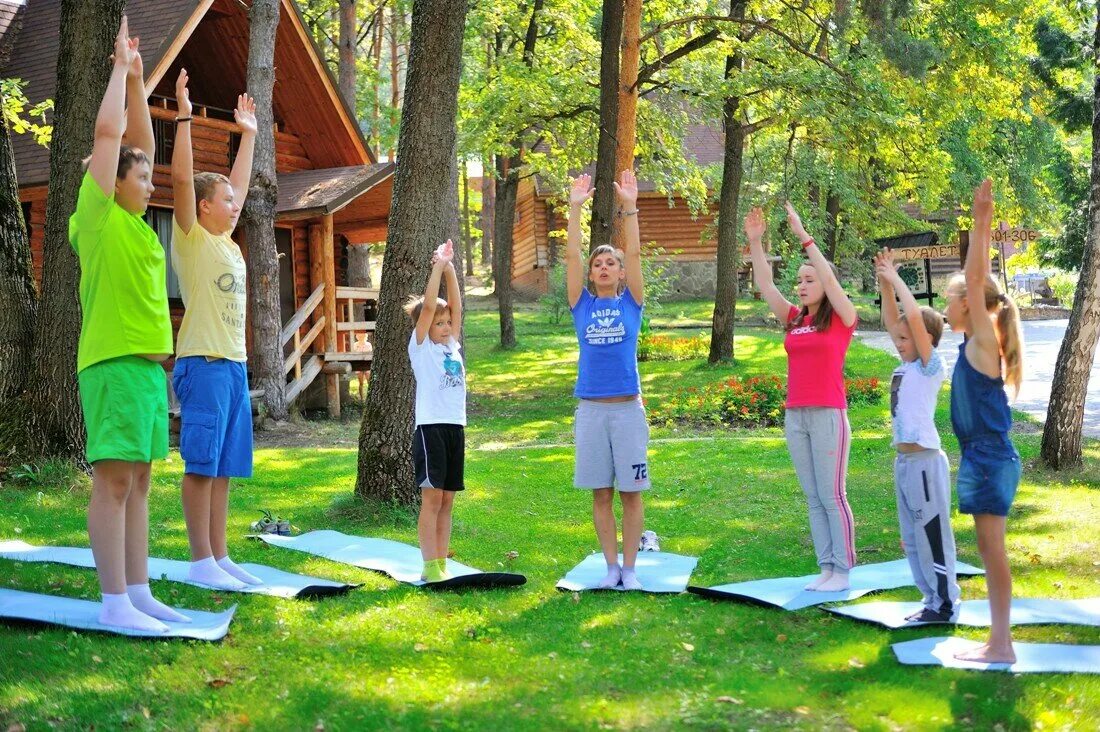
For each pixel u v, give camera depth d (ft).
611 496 19.70
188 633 15.14
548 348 80.23
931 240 95.35
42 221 46.78
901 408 16.65
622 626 16.87
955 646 15.08
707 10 60.95
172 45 46.01
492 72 68.33
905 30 58.23
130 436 14.96
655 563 21.40
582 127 71.67
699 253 112.88
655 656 15.34
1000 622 14.51
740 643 15.98
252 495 29.40
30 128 45.83
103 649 14.37
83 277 15.20
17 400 27.99
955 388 15.03
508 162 80.43
